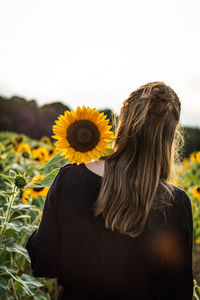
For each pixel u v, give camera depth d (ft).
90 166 3.93
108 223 3.48
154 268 3.51
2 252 6.58
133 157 3.61
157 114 3.63
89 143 4.04
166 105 3.66
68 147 4.07
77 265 3.68
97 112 4.09
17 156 13.47
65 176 3.89
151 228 3.49
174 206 3.59
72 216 3.66
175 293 3.78
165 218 3.53
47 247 3.92
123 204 3.47
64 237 3.76
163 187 3.62
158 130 3.59
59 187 3.85
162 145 3.67
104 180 3.62
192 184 17.89
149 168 3.54
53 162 4.51
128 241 3.47
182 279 3.73
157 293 3.76
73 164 4.03
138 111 3.67
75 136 4.05
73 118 4.09
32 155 13.20
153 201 3.53
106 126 4.09
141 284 3.48
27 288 6.08
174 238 3.55
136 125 3.60
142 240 3.46
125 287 3.50
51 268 3.99
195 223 12.69
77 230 3.64
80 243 3.64
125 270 3.48
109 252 3.51
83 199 3.65
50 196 3.87
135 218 3.45
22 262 7.77
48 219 3.88
